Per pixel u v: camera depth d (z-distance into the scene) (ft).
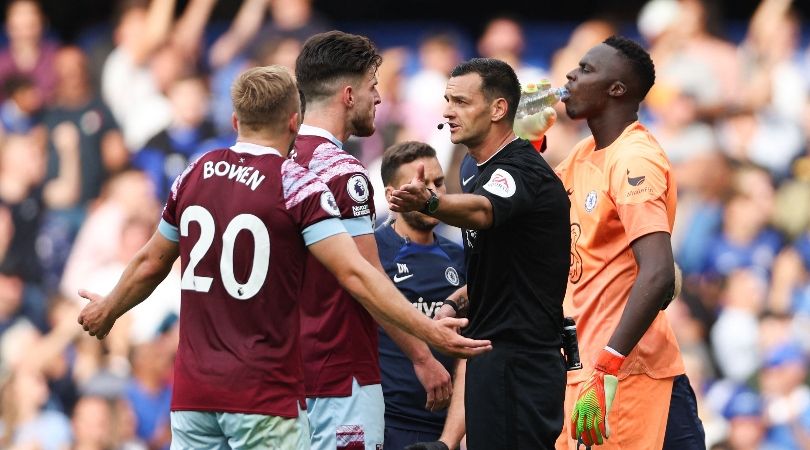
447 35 80.38
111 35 83.25
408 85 78.74
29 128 82.02
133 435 68.59
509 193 31.50
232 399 29.07
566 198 33.19
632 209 35.40
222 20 83.61
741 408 70.79
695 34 82.79
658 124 80.69
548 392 32.89
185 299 29.94
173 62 81.66
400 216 40.50
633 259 36.65
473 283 33.42
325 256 29.35
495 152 33.14
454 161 74.43
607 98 37.50
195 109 80.43
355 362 34.58
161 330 70.23
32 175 80.38
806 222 78.43
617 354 34.24
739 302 75.05
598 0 87.51
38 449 70.59
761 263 76.69
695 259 77.15
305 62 34.60
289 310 29.58
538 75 81.30
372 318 35.14
